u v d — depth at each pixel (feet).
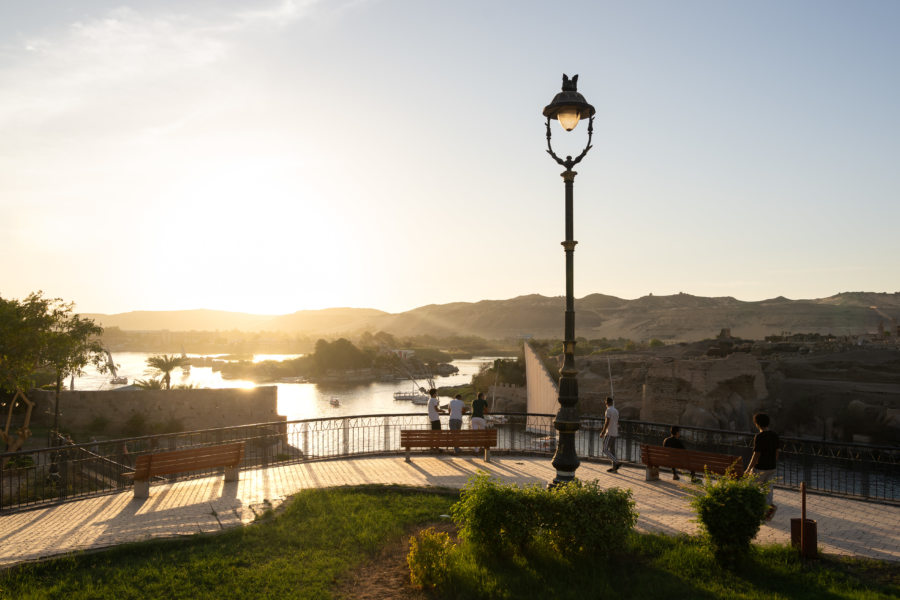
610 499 31.73
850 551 32.24
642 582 28.45
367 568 31.17
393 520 38.24
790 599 26.18
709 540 30.63
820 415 300.81
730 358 306.76
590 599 26.84
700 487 41.24
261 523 37.60
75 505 42.55
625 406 345.10
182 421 186.29
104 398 182.50
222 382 592.19
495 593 27.66
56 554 31.71
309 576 29.60
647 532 35.65
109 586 28.14
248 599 27.04
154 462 44.75
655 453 48.52
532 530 31.76
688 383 306.55
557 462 39.27
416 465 57.06
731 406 300.20
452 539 34.94
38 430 166.50
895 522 37.86
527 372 259.80
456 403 64.49
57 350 128.57
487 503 31.65
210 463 47.88
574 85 40.65
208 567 30.55
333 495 43.91
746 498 29.78
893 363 365.20
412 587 28.68
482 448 63.87
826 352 414.41
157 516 39.52
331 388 536.83
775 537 34.91
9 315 120.37
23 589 27.48
